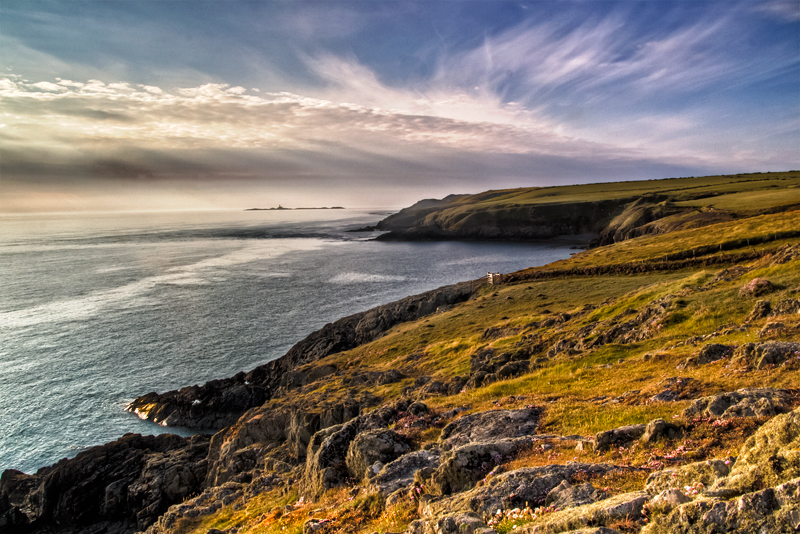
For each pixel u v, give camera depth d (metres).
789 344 19.88
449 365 56.47
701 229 121.81
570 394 24.56
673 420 14.77
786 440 8.37
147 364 91.56
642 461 12.74
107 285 166.62
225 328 112.38
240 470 44.44
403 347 76.38
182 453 56.91
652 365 26.64
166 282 170.75
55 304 137.25
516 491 11.61
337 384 60.53
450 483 15.01
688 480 9.30
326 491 21.00
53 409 74.94
